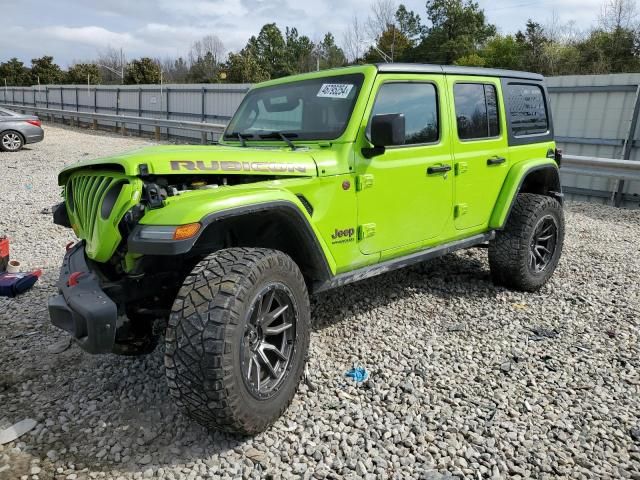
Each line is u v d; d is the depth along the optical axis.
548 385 3.28
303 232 3.01
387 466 2.55
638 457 2.62
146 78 51.78
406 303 4.57
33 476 2.45
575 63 37.38
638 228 7.80
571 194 10.55
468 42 43.56
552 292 4.91
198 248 2.95
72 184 3.35
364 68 3.60
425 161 3.89
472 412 2.98
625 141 9.94
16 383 3.26
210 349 2.36
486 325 4.15
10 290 4.57
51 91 32.22
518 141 4.79
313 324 4.13
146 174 2.65
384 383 3.26
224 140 4.15
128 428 2.81
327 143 3.44
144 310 2.98
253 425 2.59
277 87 4.09
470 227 4.41
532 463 2.58
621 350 3.76
